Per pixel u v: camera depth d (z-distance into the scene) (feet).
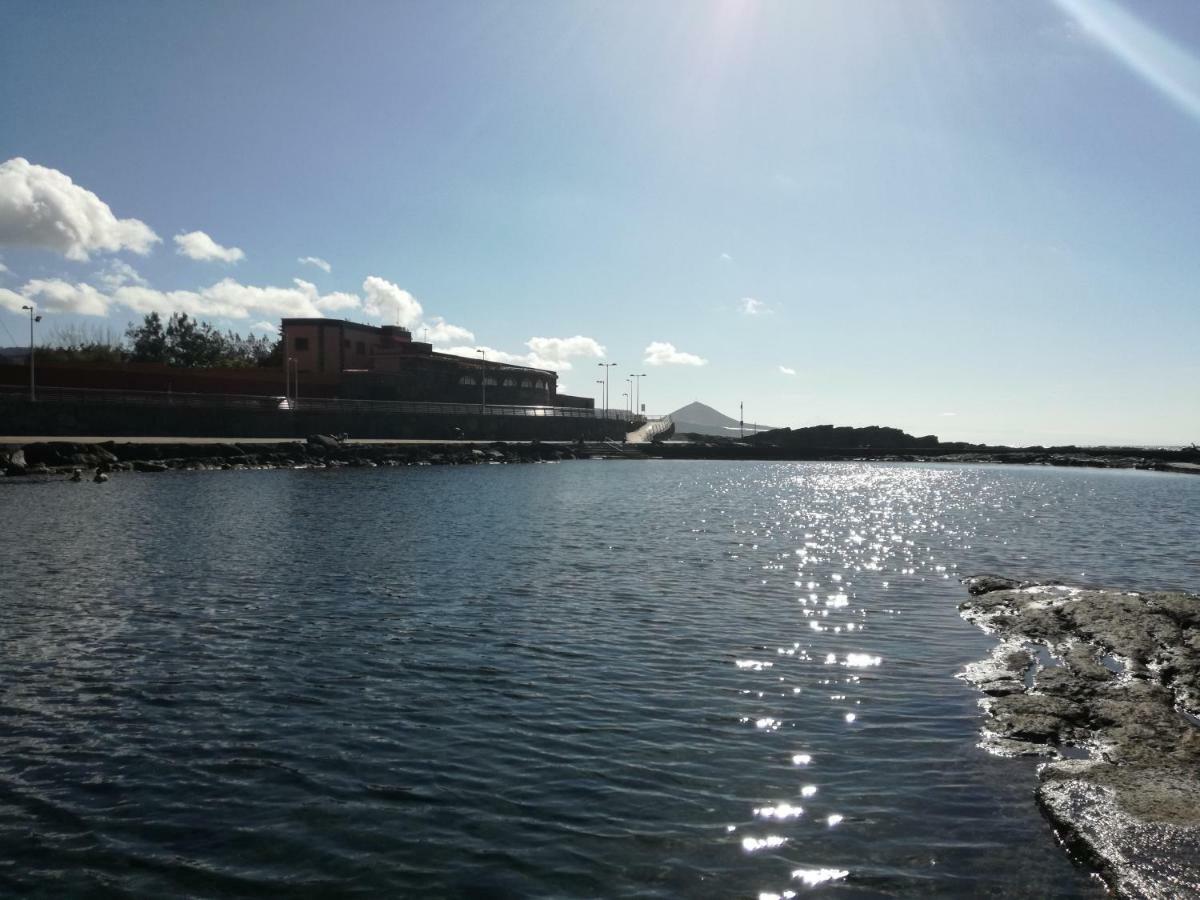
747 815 32.30
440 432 382.42
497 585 77.61
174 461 232.73
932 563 98.68
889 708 44.80
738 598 74.08
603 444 456.04
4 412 238.48
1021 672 51.19
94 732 39.96
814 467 417.28
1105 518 161.99
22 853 28.91
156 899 26.27
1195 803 32.17
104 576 78.48
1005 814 32.65
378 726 41.19
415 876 27.71
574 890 26.94
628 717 42.91
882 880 27.81
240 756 37.37
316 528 117.29
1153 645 55.52
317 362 412.36
